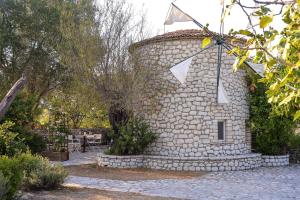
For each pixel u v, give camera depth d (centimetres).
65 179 1337
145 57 1861
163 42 1853
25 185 1166
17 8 2423
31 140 1984
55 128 2114
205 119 1781
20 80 888
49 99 2781
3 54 2400
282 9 296
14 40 2395
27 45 2469
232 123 1845
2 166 951
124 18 1892
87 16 2106
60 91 2711
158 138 1841
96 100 1838
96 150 2586
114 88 1773
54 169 1262
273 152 1967
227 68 1852
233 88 1869
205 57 1805
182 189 1240
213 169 1697
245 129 1947
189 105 1789
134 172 1634
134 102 1769
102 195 1111
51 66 2545
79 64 1825
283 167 1866
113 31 1858
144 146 1845
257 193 1176
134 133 1806
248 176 1551
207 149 1772
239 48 332
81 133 2892
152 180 1430
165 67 1836
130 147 1805
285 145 2047
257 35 321
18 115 1942
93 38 1809
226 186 1306
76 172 1616
